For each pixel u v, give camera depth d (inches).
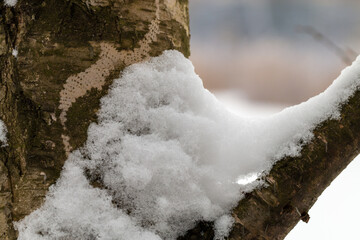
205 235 47.7
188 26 50.0
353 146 47.8
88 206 47.3
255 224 47.4
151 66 48.3
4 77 48.2
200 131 48.2
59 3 47.6
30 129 47.7
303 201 47.7
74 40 47.5
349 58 56.4
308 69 173.5
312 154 47.7
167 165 47.4
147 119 47.9
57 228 47.2
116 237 47.1
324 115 48.2
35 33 47.6
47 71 47.5
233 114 49.3
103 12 47.7
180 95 48.6
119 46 47.8
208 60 187.6
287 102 159.3
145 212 47.5
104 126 47.7
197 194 47.7
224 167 48.2
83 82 47.6
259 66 178.2
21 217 47.5
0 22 48.1
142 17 48.1
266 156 48.2
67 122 47.6
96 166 47.5
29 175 47.5
